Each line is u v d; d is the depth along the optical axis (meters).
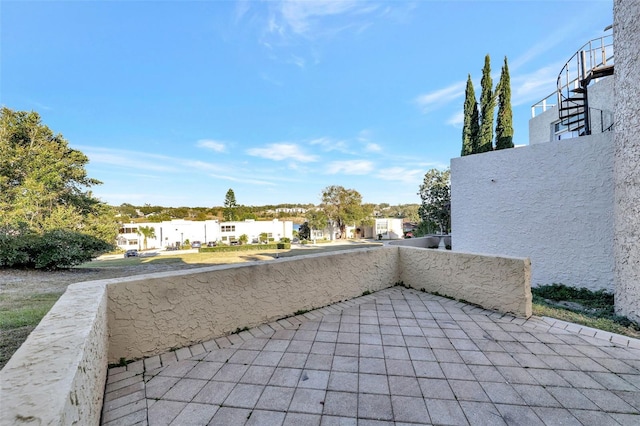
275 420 1.68
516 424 1.64
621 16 3.85
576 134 7.79
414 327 3.12
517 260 3.39
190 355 2.48
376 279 4.54
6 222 12.61
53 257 9.41
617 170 3.91
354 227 44.75
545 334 2.91
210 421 1.67
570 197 5.42
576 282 5.32
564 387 2.00
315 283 3.71
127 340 2.30
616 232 3.91
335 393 1.95
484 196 6.68
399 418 1.70
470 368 2.27
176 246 37.41
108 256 29.84
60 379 0.90
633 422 1.64
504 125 8.87
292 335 2.92
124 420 1.68
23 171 15.92
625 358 2.40
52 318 1.45
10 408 0.73
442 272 4.27
